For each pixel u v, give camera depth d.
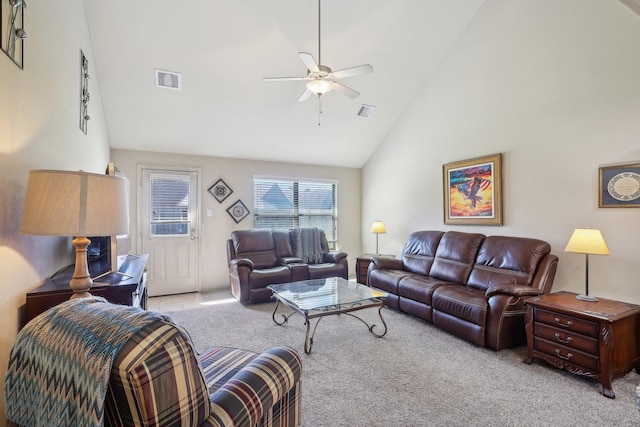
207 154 5.10
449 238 4.00
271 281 4.27
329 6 3.38
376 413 1.89
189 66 3.63
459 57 4.23
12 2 1.44
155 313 0.93
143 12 3.04
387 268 4.35
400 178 5.36
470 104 4.10
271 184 5.68
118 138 4.40
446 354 2.71
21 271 1.58
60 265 2.24
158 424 0.80
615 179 2.79
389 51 4.11
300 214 5.95
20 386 0.99
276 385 1.25
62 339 0.92
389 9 3.59
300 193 5.96
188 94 3.96
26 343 1.01
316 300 2.96
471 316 2.90
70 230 1.41
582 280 3.03
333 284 3.67
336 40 3.75
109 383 0.80
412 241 4.53
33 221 1.38
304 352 2.72
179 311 3.89
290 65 3.87
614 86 2.79
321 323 3.47
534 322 2.51
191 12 3.13
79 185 1.43
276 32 3.49
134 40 3.25
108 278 2.02
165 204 4.82
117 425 0.82
